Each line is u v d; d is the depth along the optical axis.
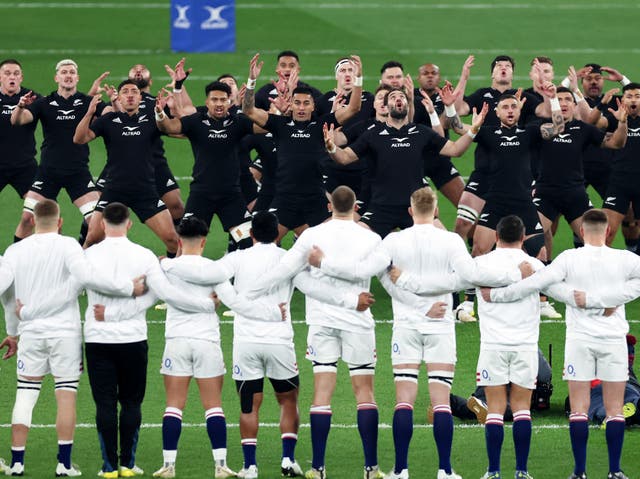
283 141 58.03
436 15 119.88
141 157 57.50
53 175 60.78
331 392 41.09
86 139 57.00
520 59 106.25
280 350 40.97
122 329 40.25
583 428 40.22
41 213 40.91
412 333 40.88
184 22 106.88
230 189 57.28
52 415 47.22
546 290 40.47
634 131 60.59
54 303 40.53
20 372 41.03
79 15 118.62
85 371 51.94
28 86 95.88
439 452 40.34
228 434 45.69
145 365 40.97
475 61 105.50
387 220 54.97
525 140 56.53
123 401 41.22
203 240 40.81
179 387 40.91
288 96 58.12
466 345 54.88
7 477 40.69
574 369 40.56
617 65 104.69
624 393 44.47
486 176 60.03
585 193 58.56
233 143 57.16
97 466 42.03
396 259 40.88
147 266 40.38
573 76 61.97
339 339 41.28
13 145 62.12
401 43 110.88
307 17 118.88
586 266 40.16
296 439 41.72
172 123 56.12
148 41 110.50
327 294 40.84
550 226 59.25
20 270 40.66
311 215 58.41
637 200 61.22
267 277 40.50
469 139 54.28
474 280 40.16
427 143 55.09
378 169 55.06
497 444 40.47
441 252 40.62
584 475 40.38
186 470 41.81
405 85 59.69
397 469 40.25
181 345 40.56
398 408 40.38
